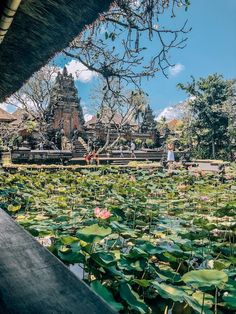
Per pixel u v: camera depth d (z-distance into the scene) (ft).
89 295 3.49
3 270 3.92
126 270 8.71
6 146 79.30
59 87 128.26
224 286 7.63
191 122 130.62
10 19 5.34
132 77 18.70
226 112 127.85
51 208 19.98
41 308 3.25
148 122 152.66
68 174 44.96
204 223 14.05
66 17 7.91
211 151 130.93
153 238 14.96
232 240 15.23
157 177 48.93
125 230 12.35
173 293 7.09
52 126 124.16
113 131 126.21
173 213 21.68
